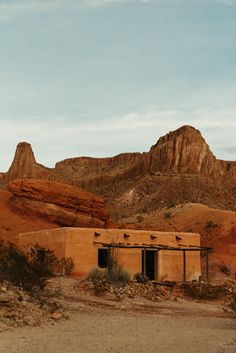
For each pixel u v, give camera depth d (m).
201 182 166.00
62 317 16.31
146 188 166.12
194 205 88.69
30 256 28.25
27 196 55.94
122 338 13.60
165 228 79.12
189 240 37.09
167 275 34.91
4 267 19.53
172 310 21.98
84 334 13.91
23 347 11.40
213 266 48.59
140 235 35.22
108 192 182.00
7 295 16.27
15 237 48.06
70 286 24.12
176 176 171.00
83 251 32.88
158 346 12.48
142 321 17.36
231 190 179.38
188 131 197.25
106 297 23.53
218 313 22.06
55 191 56.41
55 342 12.33
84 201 57.38
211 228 73.88
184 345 12.72
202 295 28.03
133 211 149.88
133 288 25.83
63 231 33.22
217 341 13.48
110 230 34.25
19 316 14.99
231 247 64.62
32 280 19.94
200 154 189.38
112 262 32.00
